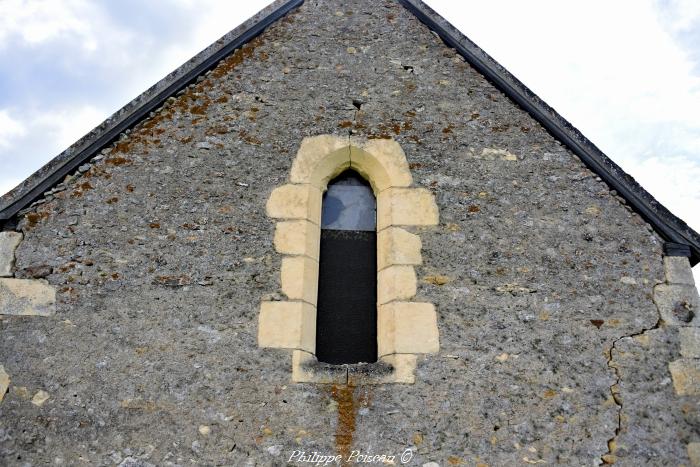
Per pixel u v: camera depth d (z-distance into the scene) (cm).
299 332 485
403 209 532
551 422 462
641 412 466
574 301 502
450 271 510
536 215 533
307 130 563
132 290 494
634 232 529
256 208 529
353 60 600
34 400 457
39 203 518
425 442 454
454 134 566
